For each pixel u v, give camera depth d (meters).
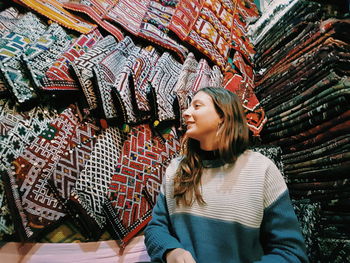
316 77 1.34
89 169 1.12
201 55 1.81
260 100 1.83
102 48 1.31
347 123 1.13
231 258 0.72
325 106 1.21
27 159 1.00
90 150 1.15
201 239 0.76
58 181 1.04
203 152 0.92
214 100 0.86
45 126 1.09
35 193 0.98
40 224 0.97
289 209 0.75
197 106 0.87
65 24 1.31
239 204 0.75
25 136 1.03
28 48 1.09
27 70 1.01
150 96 1.33
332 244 1.03
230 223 0.74
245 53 2.00
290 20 1.77
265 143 1.66
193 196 0.82
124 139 1.27
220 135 0.83
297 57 1.58
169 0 1.81
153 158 1.32
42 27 1.27
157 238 0.80
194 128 0.85
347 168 1.05
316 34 1.45
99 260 1.10
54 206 1.01
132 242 1.20
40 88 1.01
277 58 1.79
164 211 0.90
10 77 0.98
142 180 1.24
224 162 0.83
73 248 1.06
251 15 2.36
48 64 1.11
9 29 1.16
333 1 1.56
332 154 1.14
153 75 1.40
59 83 1.07
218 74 1.73
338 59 1.22
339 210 1.10
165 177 0.96
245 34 2.15
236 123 0.85
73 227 1.08
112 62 1.27
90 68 1.16
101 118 1.22
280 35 1.82
